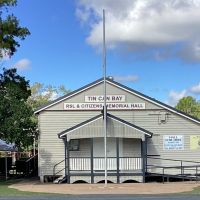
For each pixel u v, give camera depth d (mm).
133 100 35719
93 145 34594
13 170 44594
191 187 27484
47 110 35312
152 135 34156
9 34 36594
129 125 33188
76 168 32906
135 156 34656
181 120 35625
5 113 32344
